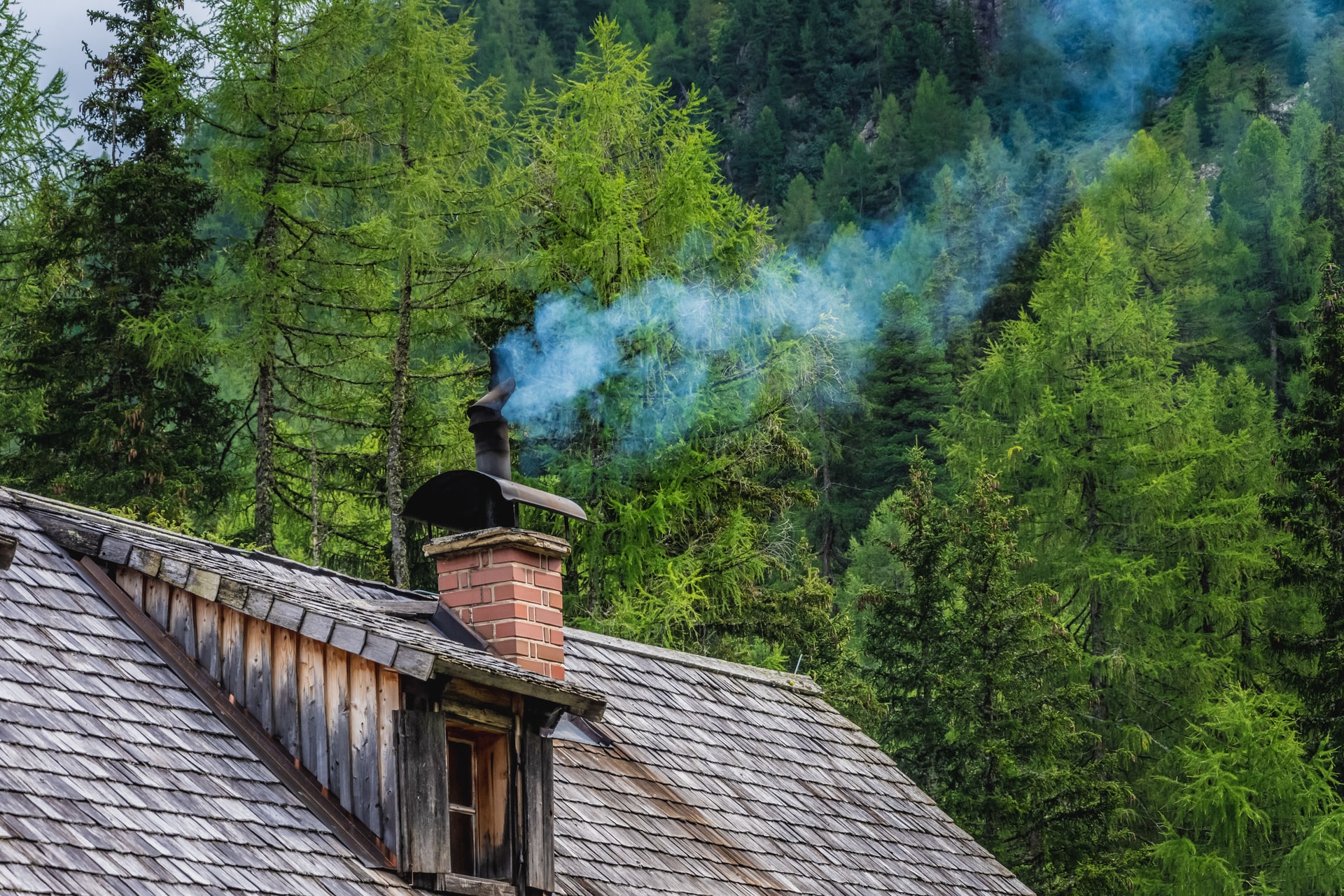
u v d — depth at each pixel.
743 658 36.75
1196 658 43.84
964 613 37.53
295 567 14.53
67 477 35.56
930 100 155.25
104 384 37.69
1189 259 78.62
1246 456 49.78
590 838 13.52
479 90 32.75
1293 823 38.34
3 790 9.09
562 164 31.80
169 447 36.94
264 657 11.61
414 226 30.33
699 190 32.22
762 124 160.75
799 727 19.16
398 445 32.72
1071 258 55.84
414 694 11.30
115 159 38.56
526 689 11.82
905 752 37.25
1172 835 38.09
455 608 14.22
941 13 194.12
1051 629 37.56
